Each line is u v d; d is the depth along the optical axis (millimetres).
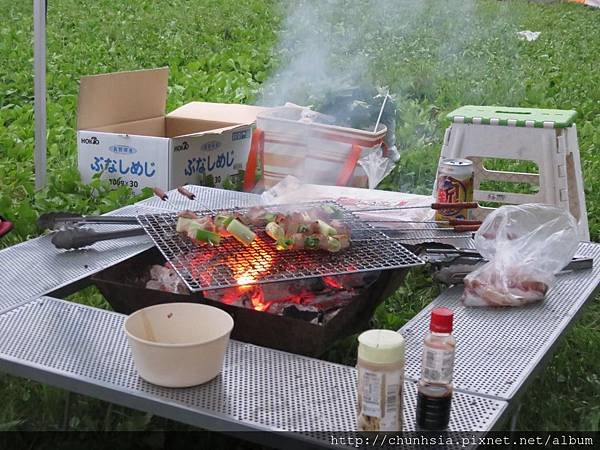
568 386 1856
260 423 1378
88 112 2688
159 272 1853
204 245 1791
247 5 7523
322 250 1772
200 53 5371
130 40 5703
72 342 1571
